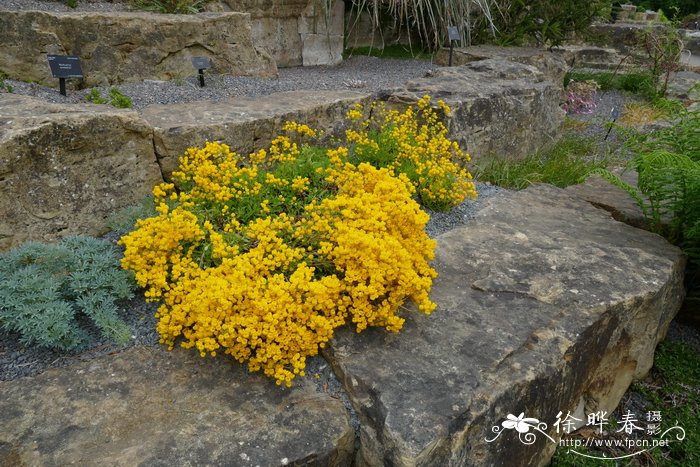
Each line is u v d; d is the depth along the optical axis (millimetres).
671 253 3473
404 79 6910
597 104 9203
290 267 2807
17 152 2887
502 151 5598
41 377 2395
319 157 3924
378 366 2461
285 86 5672
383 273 2564
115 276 2779
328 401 2391
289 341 2451
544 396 2566
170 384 2398
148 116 3881
